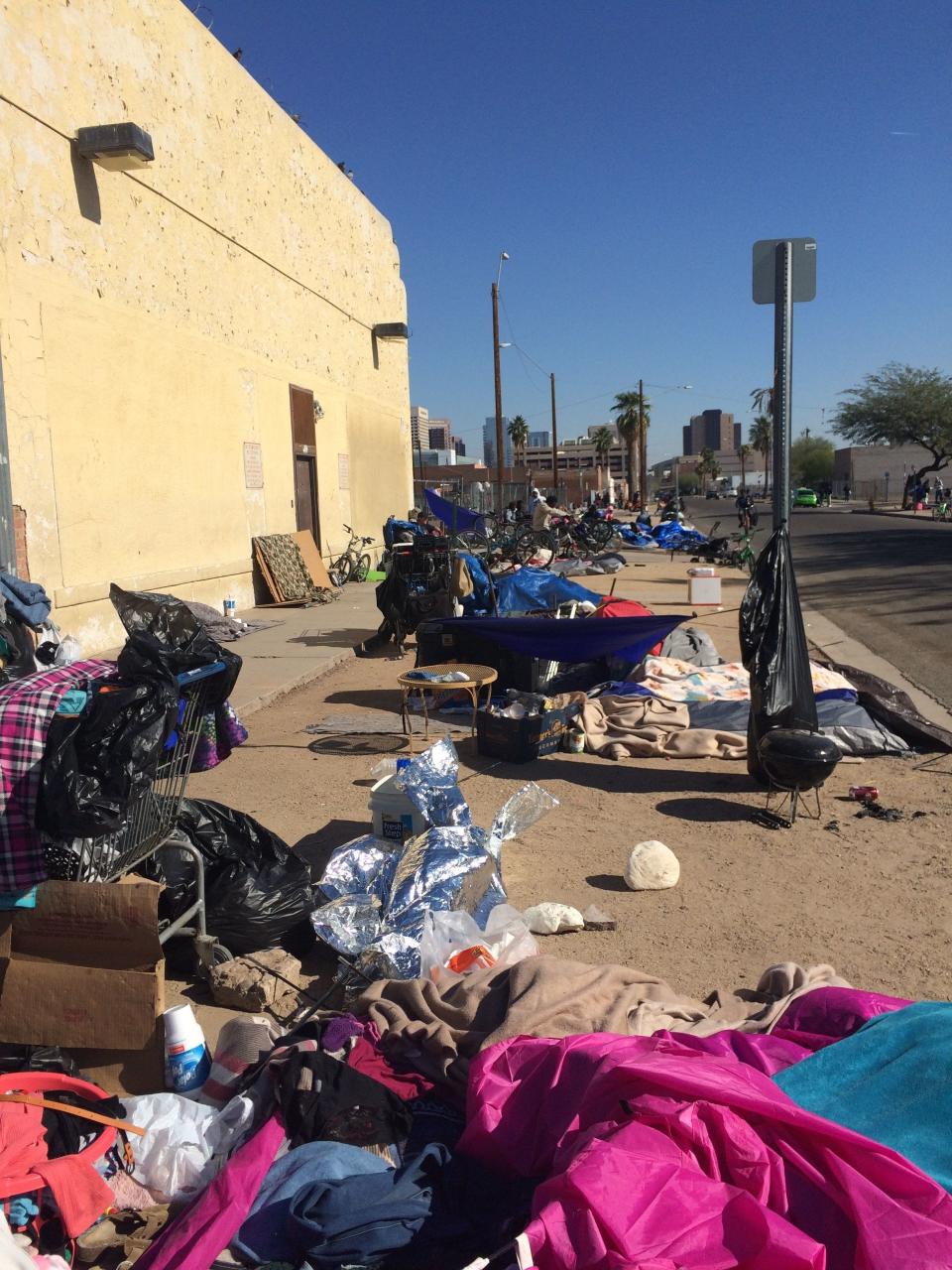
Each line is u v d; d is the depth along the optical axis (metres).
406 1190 2.58
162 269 12.31
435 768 4.75
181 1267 2.40
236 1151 2.77
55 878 3.42
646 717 7.57
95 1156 2.73
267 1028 3.30
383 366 23.61
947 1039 2.83
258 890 4.19
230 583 14.49
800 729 5.91
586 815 5.98
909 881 4.84
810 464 118.25
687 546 28.55
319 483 18.84
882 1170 2.30
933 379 60.16
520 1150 2.67
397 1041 3.29
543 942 4.28
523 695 7.72
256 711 8.73
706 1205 2.21
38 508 9.62
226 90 14.25
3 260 9.06
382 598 11.45
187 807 4.32
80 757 3.18
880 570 20.48
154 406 12.09
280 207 16.58
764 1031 3.24
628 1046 2.85
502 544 23.33
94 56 10.62
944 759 6.91
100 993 3.30
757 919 4.48
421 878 4.22
